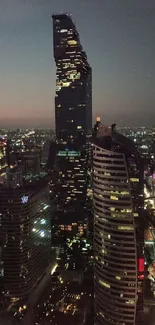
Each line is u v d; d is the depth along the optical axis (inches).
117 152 4682.6
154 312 5157.5
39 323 5940.0
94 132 5585.6
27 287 6894.7
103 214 4894.2
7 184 7327.8
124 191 4677.7
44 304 6752.0
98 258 5098.4
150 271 5831.7
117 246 4788.4
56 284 7765.8
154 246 6028.5
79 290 7298.2
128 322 4842.5
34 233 7268.7
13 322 5861.2
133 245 4709.6
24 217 6845.5
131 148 4921.3
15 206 6761.8
